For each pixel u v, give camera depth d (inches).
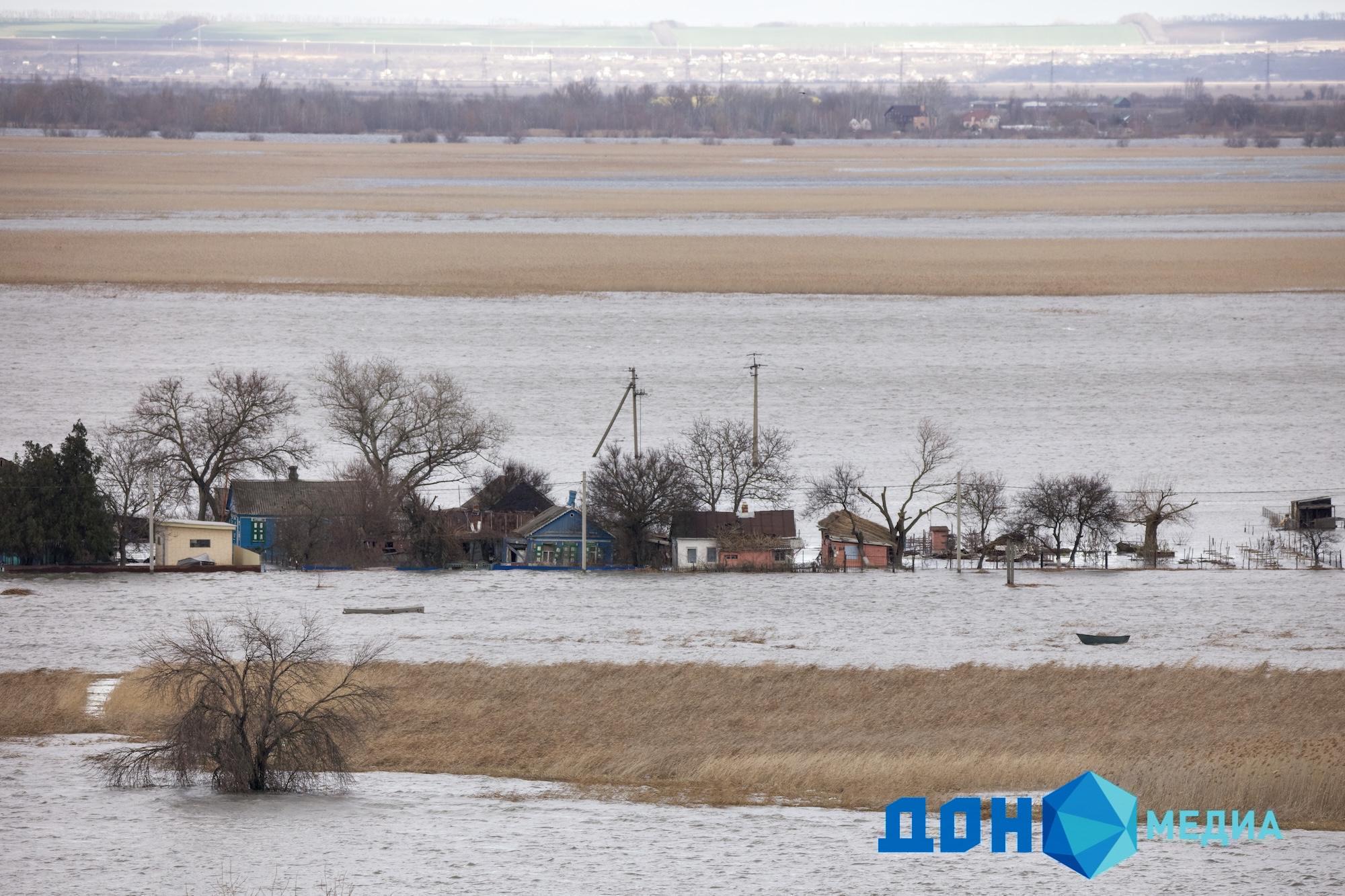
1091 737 5708.7
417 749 5649.6
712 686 6446.9
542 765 5462.6
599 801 5073.8
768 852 4566.9
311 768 5206.7
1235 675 6633.9
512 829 4766.2
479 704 6166.3
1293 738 5649.6
